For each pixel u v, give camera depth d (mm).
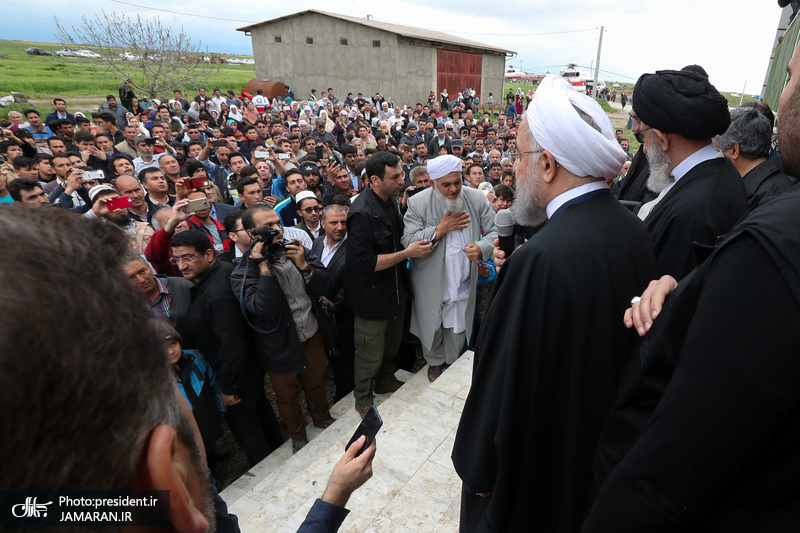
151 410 374
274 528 2225
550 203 1234
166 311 2734
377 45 22656
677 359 726
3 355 258
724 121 1570
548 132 1144
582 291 1038
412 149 8680
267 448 3271
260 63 25234
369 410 1032
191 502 440
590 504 969
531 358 1096
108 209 3492
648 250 1191
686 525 664
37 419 280
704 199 1579
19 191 4070
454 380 3125
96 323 312
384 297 3195
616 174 1180
